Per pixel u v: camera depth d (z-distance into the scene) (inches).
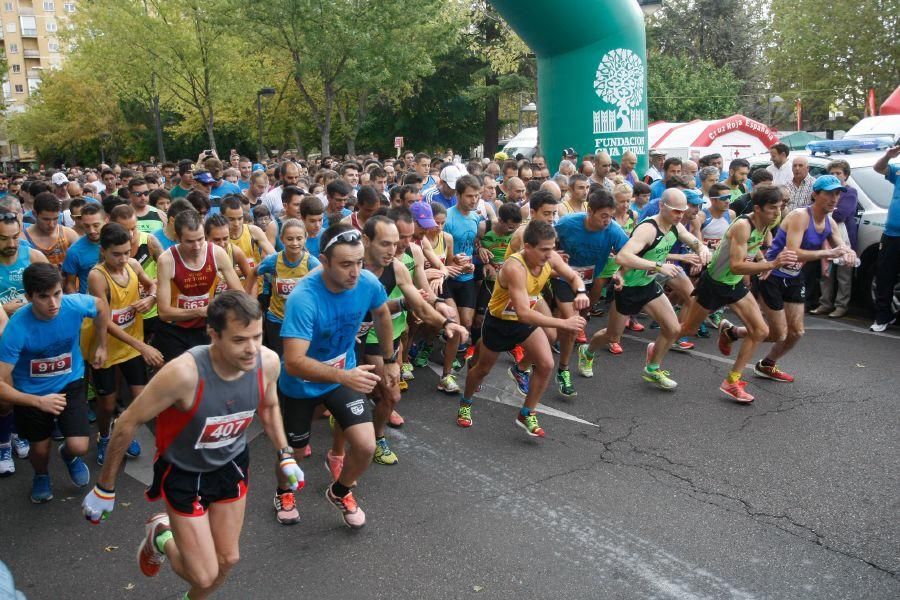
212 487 123.7
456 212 278.5
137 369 209.3
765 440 209.9
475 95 1284.4
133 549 161.0
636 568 148.1
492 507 174.6
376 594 141.1
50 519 175.0
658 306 245.9
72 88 1908.2
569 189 307.1
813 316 357.1
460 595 140.3
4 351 167.3
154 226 301.3
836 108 1325.0
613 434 217.0
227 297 111.6
